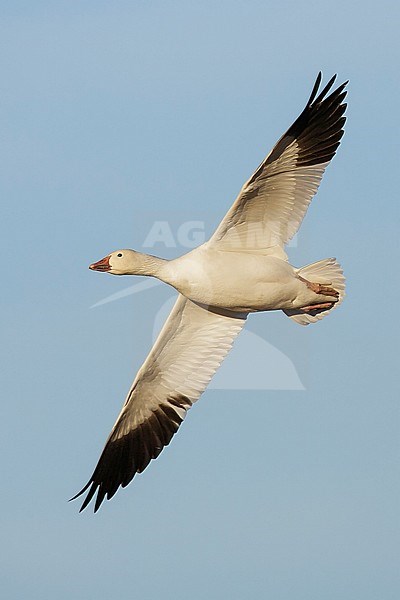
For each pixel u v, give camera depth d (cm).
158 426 1655
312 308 1527
